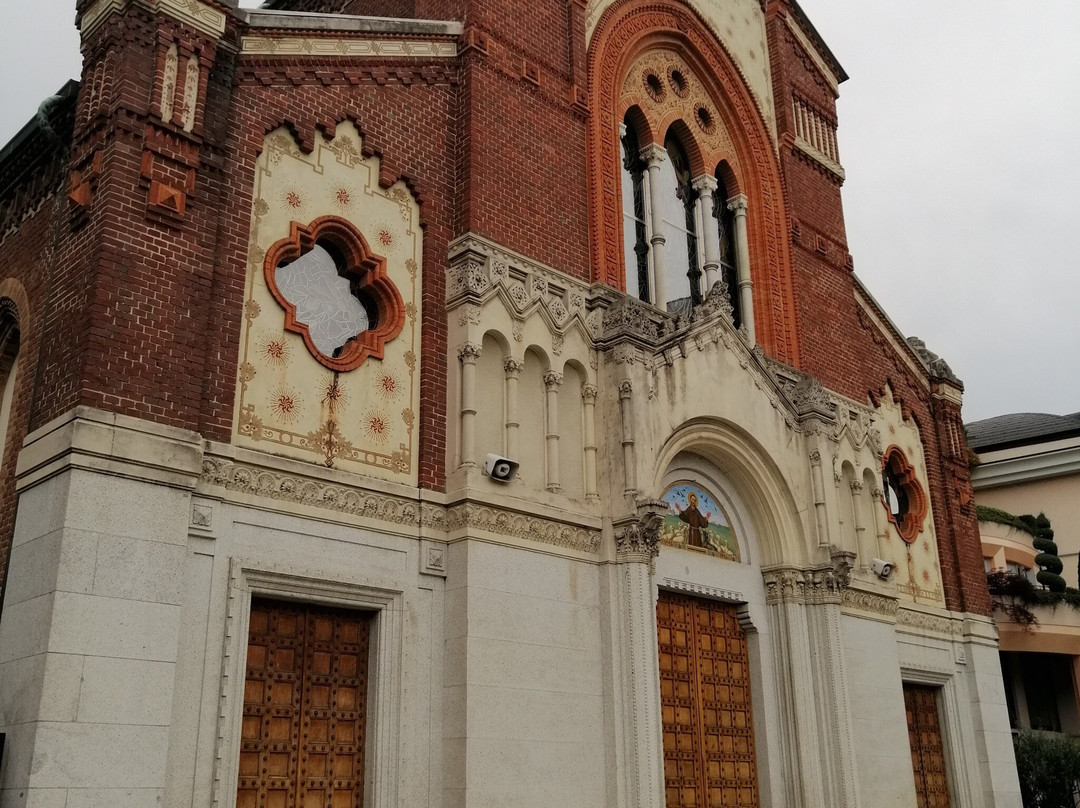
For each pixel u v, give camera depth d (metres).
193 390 12.14
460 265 15.50
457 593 13.93
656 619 16.47
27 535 11.13
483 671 13.62
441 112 16.41
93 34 13.23
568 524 15.47
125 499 11.12
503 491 14.73
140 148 12.45
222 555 12.05
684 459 18.55
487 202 16.08
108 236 11.84
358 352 14.19
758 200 22.58
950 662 23.39
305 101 14.61
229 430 12.52
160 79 12.81
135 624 10.84
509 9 17.66
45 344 12.21
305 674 12.76
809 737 18.05
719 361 18.55
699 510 18.62
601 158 18.50
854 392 23.06
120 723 10.45
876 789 19.02
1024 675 36.41
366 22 15.65
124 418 11.35
